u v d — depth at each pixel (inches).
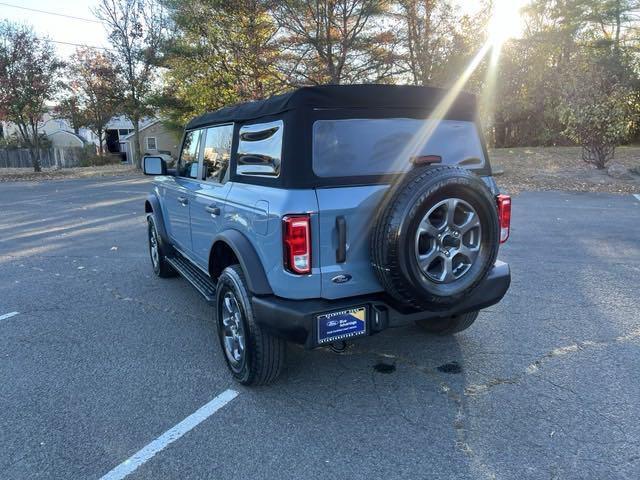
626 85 664.4
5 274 259.3
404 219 108.1
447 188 110.3
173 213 211.2
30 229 396.5
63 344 169.0
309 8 692.7
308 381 140.6
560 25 901.8
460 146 138.9
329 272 116.2
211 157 168.4
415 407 125.8
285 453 108.6
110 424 120.6
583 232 326.3
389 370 146.0
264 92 794.8
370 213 117.6
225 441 113.3
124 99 1116.5
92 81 1413.6
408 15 704.4
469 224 115.9
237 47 770.8
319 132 117.4
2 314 199.2
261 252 123.0
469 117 140.8
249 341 128.5
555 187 553.3
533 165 681.6
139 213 462.6
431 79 736.3
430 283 113.6
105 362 154.9
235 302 134.6
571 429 114.1
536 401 126.3
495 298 135.5
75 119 1515.7
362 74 756.0
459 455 106.4
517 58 788.0
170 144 1620.3
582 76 633.6
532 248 285.9
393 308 123.2
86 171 1146.7
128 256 295.6
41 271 264.4
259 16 749.9
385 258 111.6
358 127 122.1
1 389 138.5
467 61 732.7
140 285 236.4
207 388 137.8
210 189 161.2
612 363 145.3
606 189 532.1
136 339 172.7
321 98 116.7
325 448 110.0
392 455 107.0
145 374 146.6
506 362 148.3
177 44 859.4
